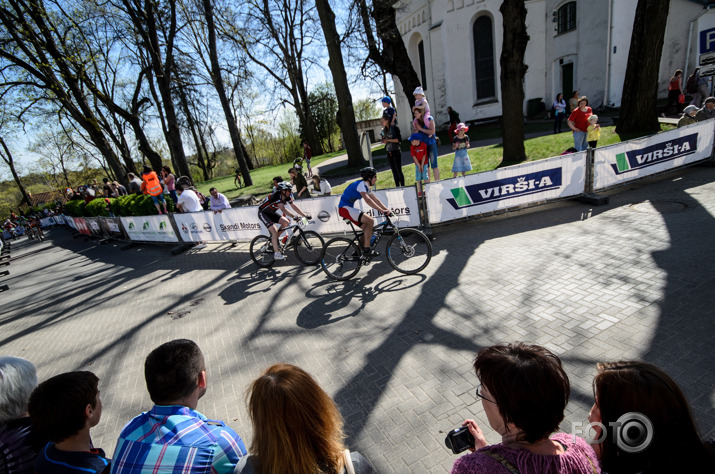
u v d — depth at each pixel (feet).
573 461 3.79
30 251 61.57
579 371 10.34
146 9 49.93
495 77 65.51
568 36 62.03
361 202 24.57
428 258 18.54
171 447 4.82
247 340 15.40
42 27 46.73
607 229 19.56
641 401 3.80
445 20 64.69
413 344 13.01
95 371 15.55
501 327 13.04
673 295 12.91
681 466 3.82
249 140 167.22
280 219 22.75
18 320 24.48
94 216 51.19
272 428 4.05
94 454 5.98
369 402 10.64
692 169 26.68
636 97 33.32
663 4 30.07
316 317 16.24
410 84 51.72
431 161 28.81
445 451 8.70
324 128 138.00
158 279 26.68
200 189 78.07
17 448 6.21
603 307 13.05
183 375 5.28
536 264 17.26
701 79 40.86
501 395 3.78
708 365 9.73
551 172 23.89
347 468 4.22
